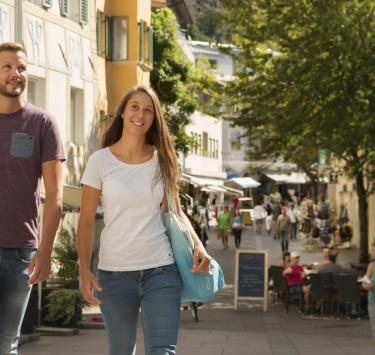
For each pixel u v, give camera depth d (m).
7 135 6.86
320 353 19.50
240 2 38.62
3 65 6.90
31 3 29.53
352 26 35.88
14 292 6.92
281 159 47.34
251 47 38.84
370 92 36.22
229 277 42.41
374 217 55.97
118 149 7.37
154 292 7.14
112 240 7.20
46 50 30.77
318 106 37.00
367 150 38.31
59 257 22.34
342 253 55.97
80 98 34.50
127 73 38.56
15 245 6.84
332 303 29.97
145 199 7.19
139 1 39.19
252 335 23.44
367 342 22.19
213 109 41.06
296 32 37.06
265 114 38.06
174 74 48.56
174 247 7.29
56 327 21.41
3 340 6.99
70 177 32.66
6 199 6.82
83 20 34.19
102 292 7.24
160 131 7.40
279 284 31.03
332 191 80.56
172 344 7.09
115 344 7.33
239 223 59.84
